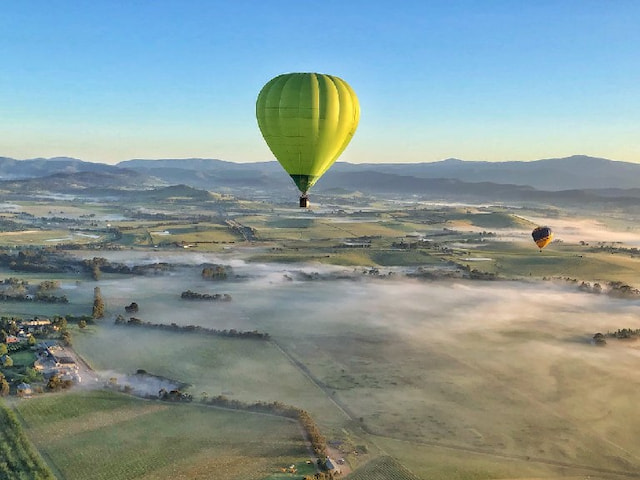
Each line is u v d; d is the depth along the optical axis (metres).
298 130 86.56
